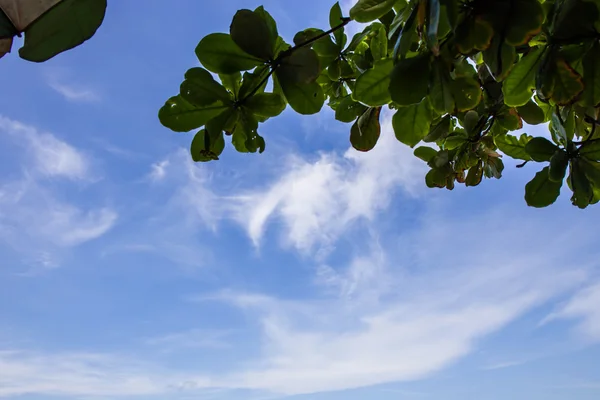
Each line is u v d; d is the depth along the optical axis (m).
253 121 1.71
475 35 1.24
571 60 1.45
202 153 1.66
